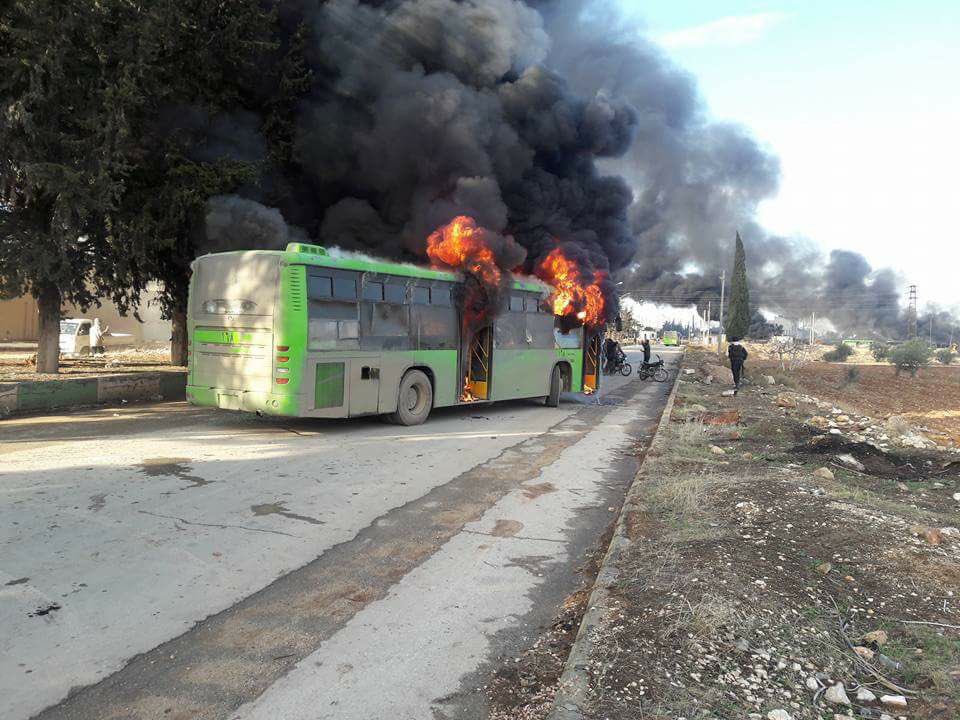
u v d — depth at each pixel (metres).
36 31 12.73
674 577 4.34
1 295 15.02
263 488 7.14
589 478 8.30
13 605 4.12
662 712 2.88
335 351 10.65
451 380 13.19
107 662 3.52
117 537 5.41
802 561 4.77
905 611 4.12
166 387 15.24
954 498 7.02
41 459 8.14
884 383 34.44
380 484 7.56
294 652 3.69
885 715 3.04
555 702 2.96
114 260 15.60
